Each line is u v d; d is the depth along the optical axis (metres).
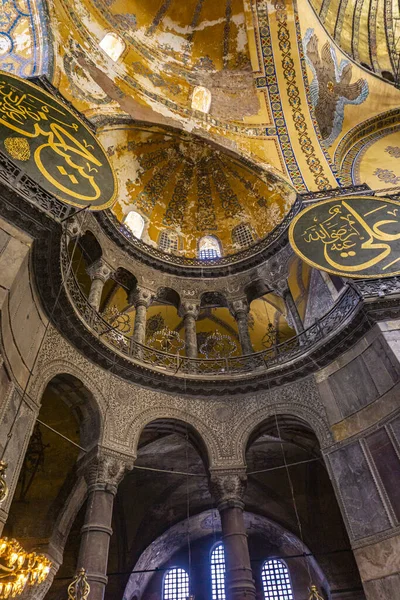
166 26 16.05
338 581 12.71
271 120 15.70
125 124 13.32
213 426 10.31
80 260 13.78
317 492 14.01
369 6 20.08
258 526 15.29
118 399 9.80
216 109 15.58
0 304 6.47
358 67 19.11
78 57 12.62
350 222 11.60
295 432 11.12
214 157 15.06
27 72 11.12
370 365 9.41
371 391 9.18
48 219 7.59
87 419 9.52
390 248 10.56
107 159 10.30
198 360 11.65
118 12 14.80
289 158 14.95
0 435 6.66
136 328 11.99
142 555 14.09
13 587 6.24
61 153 9.06
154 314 15.40
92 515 8.15
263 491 14.37
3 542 5.92
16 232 7.39
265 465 14.05
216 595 14.70
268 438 12.74
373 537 7.78
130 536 14.09
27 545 9.68
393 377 8.86
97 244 12.35
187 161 15.09
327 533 13.47
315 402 10.02
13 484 6.77
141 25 15.51
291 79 16.06
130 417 9.70
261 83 16.08
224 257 14.52
